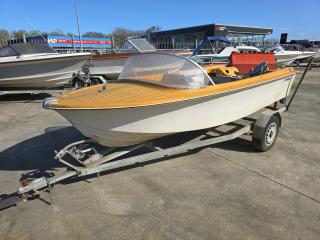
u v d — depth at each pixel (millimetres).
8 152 4328
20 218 2730
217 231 2521
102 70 9922
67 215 2770
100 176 3500
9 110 7234
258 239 2424
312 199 2996
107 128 3035
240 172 3584
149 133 3258
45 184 2871
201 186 3260
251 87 4066
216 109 3686
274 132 4242
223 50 11867
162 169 3674
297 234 2480
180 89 3295
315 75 14156
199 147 4035
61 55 8070
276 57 14961
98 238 2461
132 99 2951
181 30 25141
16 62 7828
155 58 3602
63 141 4758
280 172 3586
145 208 2863
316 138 4801
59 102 2887
